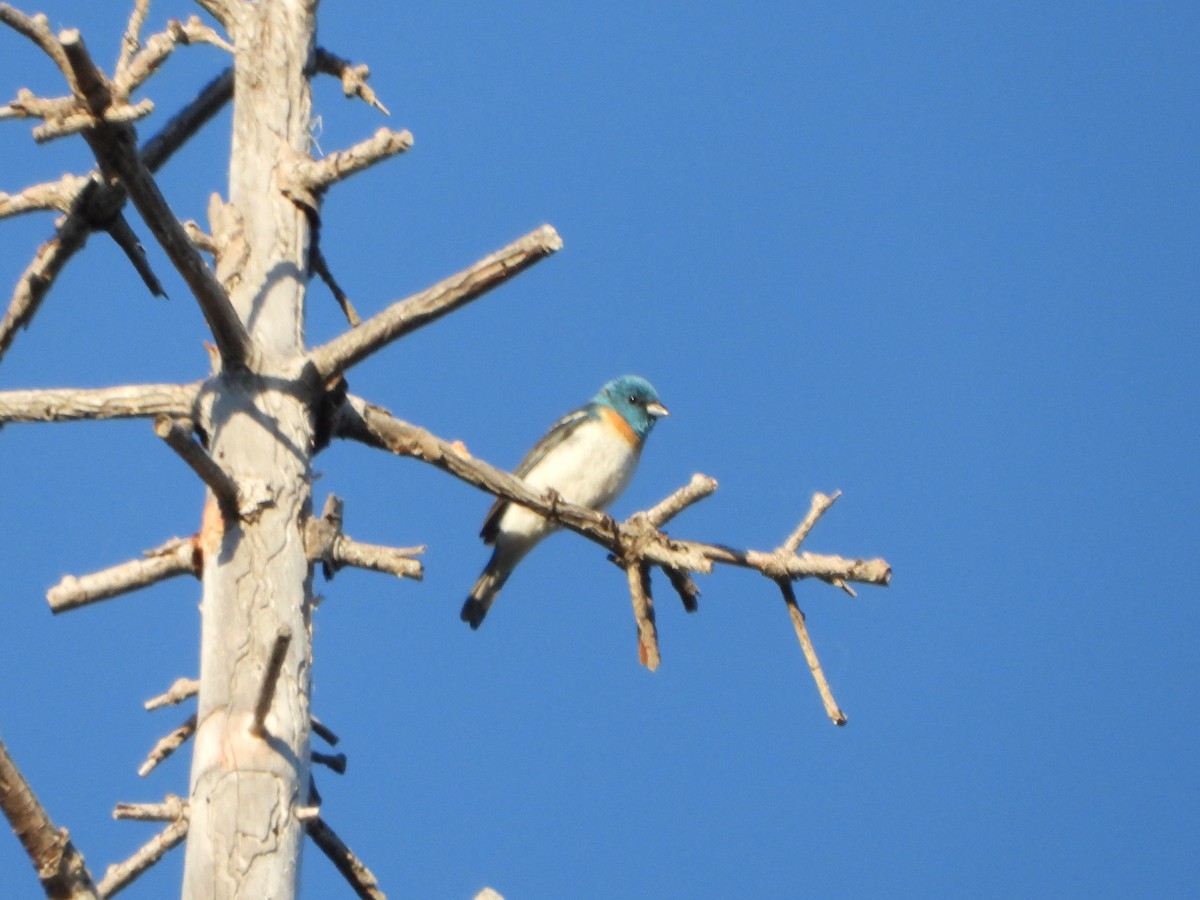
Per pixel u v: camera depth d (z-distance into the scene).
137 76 9.89
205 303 10.96
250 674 10.20
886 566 12.89
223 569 10.55
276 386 11.25
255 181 12.41
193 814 9.80
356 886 10.88
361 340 11.45
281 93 12.85
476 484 12.20
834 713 12.45
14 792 8.68
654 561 12.64
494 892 9.80
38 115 9.63
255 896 9.48
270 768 9.85
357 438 11.84
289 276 12.05
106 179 10.90
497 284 11.62
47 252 11.50
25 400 11.01
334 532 10.89
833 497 13.09
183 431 10.07
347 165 12.39
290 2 13.25
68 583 10.65
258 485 10.73
